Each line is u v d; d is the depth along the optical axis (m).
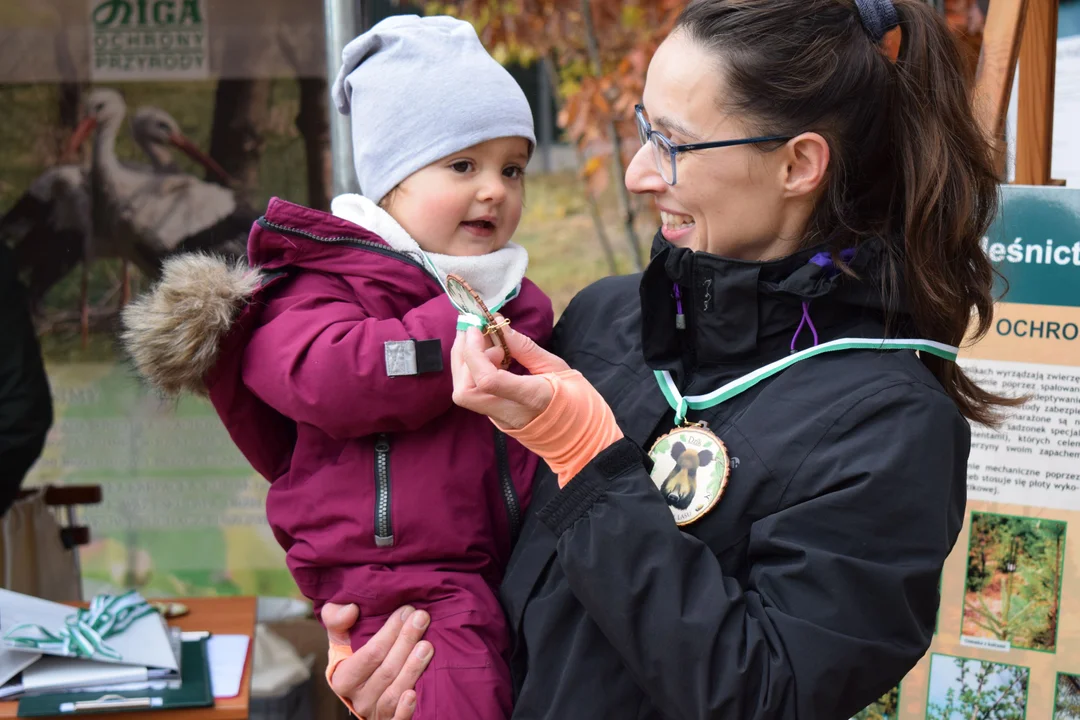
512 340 1.11
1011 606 1.67
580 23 4.05
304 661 3.05
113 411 3.27
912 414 1.06
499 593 1.26
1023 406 1.65
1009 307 1.65
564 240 4.29
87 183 3.12
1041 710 1.66
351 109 1.42
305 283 1.31
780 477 1.07
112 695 2.01
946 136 1.12
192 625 2.46
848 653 0.99
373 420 1.22
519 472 1.33
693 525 1.10
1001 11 1.65
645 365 1.23
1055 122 1.87
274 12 3.06
